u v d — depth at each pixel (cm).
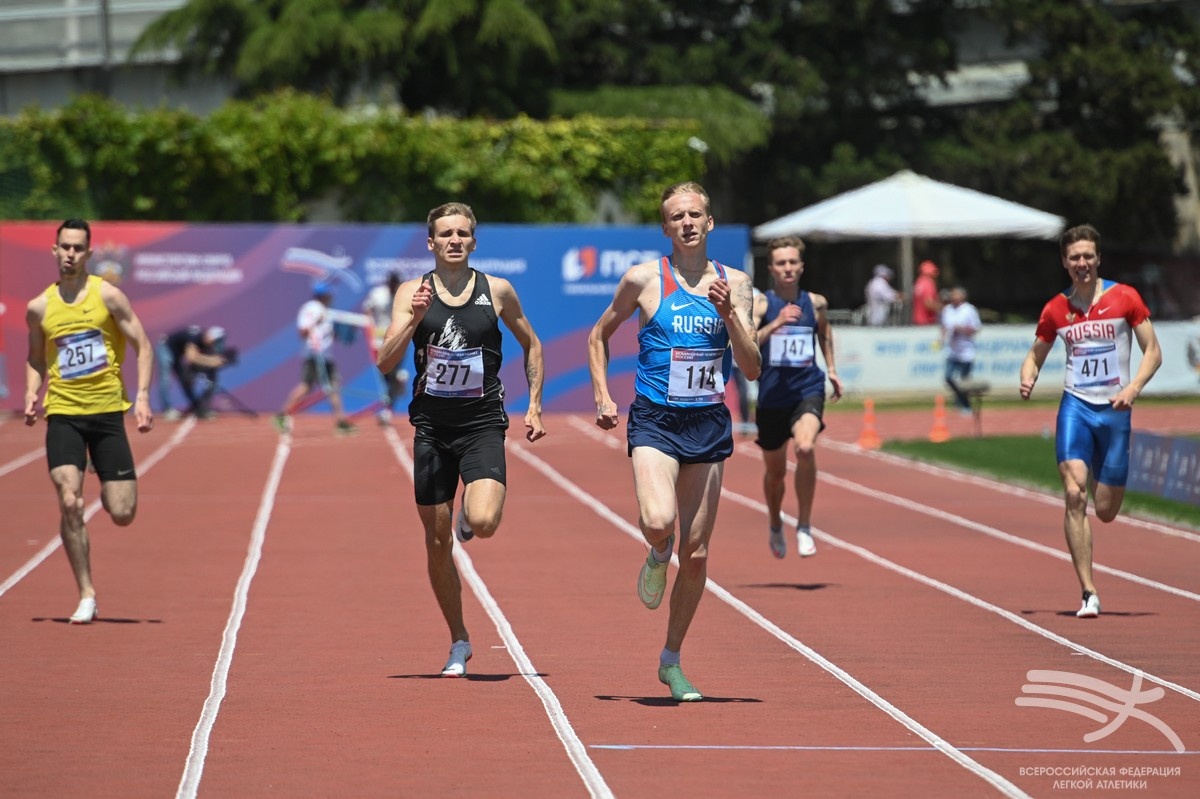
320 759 2089
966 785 1983
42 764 2058
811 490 3959
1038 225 10488
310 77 12825
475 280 2555
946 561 4244
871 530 4903
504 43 13088
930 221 10488
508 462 6844
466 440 2552
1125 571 4053
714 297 2294
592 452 7269
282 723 2305
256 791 1922
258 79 12794
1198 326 10194
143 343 3272
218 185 10406
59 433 3228
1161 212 15150
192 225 8800
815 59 15188
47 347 3247
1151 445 5678
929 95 15925
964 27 15688
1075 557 3347
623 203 11425
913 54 15012
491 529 2464
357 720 2328
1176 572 4038
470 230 2538
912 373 10162
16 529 4775
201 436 7906
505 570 4019
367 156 10581
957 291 9188
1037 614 3391
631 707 2434
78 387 3231
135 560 4172
